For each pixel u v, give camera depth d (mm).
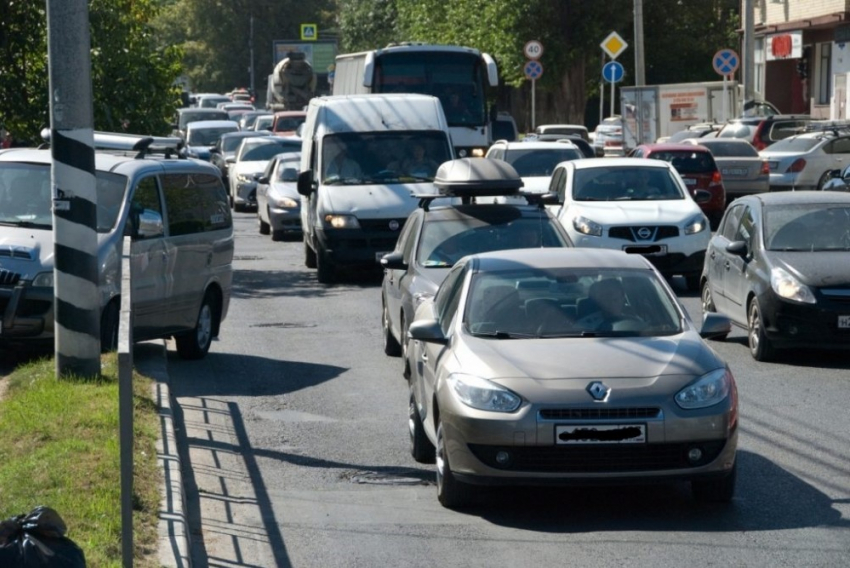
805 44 173875
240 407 40125
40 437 31391
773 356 47688
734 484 28359
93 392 36562
